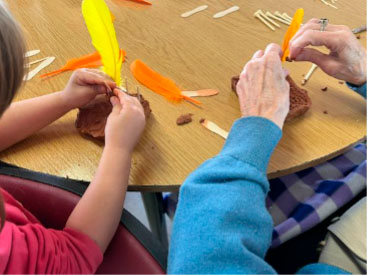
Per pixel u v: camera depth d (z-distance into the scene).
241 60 0.84
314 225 0.73
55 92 0.74
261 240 0.47
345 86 0.75
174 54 0.86
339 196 0.76
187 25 0.97
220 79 0.78
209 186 0.50
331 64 0.69
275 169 0.60
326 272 0.61
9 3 1.07
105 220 0.58
